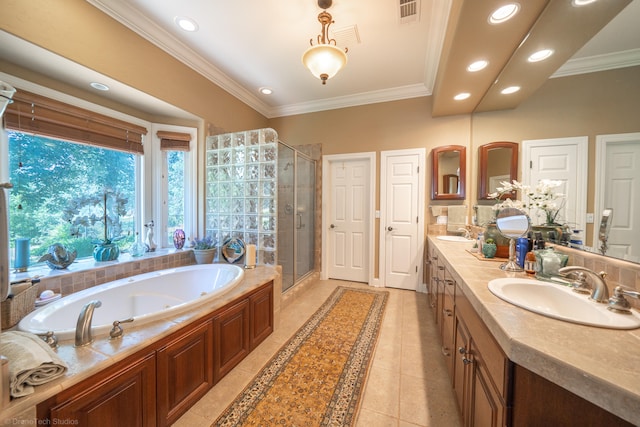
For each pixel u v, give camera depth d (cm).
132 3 196
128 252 256
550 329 80
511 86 216
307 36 235
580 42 140
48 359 90
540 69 176
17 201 184
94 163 230
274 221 267
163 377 128
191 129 289
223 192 288
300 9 201
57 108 198
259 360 190
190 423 134
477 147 292
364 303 299
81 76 194
